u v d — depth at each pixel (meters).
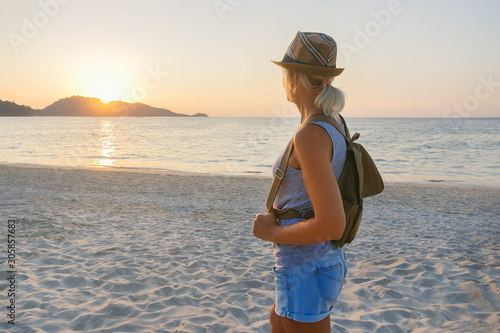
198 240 6.11
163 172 19.23
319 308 1.32
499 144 42.31
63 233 6.25
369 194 1.41
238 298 3.73
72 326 3.04
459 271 4.58
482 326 3.23
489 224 7.90
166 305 3.54
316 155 1.20
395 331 3.14
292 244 1.28
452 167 23.67
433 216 8.76
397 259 5.08
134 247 5.55
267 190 12.91
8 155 30.38
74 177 15.61
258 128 106.44
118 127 113.69
